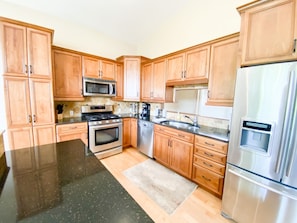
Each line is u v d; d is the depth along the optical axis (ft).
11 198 2.11
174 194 6.27
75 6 8.10
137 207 1.99
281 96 3.75
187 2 8.02
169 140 8.03
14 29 6.15
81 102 10.30
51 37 7.12
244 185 4.57
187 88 8.95
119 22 9.92
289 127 3.65
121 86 11.26
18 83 6.41
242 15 4.58
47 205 1.98
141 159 9.60
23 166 3.13
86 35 10.47
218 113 7.52
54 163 3.30
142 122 10.04
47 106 7.22
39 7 8.13
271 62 4.07
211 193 6.37
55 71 8.05
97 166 3.19
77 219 1.76
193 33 8.57
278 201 3.91
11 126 6.40
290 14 3.72
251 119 4.32
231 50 5.94
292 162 3.66
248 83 4.35
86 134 8.70
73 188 2.38
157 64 9.53
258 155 4.22
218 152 5.80
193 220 5.01
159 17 9.43
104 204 2.03
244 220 4.65
